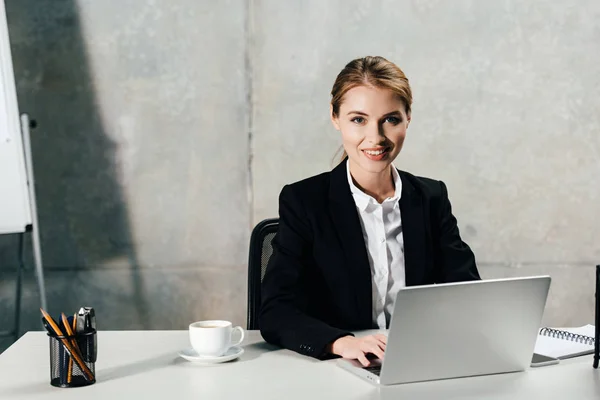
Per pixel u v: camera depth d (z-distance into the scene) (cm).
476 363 153
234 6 335
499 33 338
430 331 147
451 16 337
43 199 337
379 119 190
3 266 338
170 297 344
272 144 339
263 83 337
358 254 194
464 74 338
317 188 201
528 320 154
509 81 339
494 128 340
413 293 143
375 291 200
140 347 177
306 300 192
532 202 343
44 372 157
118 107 335
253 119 339
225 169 340
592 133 341
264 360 166
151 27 334
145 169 338
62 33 331
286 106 338
